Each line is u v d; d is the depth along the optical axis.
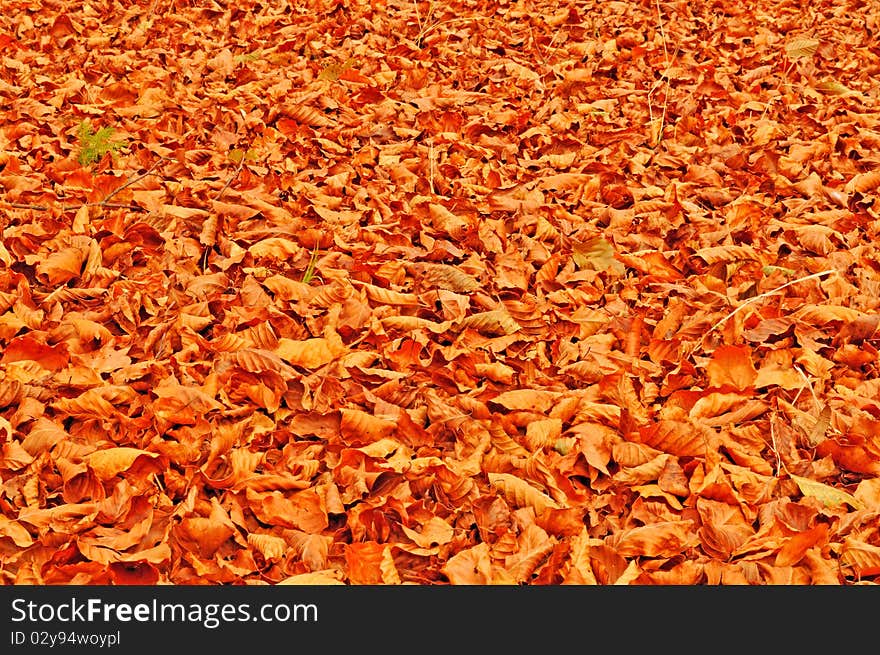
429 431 2.71
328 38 6.17
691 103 5.16
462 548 2.37
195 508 2.42
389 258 3.64
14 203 3.90
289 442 2.70
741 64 5.98
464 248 3.79
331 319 3.20
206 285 3.38
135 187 4.08
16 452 2.52
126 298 3.20
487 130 4.86
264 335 3.04
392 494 2.50
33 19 6.33
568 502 2.50
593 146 4.77
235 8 6.76
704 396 2.82
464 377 2.98
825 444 2.66
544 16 6.65
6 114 4.82
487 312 3.25
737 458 2.65
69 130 4.68
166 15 6.53
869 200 4.14
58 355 2.93
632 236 3.87
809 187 4.26
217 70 5.73
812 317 3.25
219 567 2.29
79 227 3.74
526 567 2.30
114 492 2.44
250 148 4.63
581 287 3.52
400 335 3.18
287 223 3.92
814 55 5.90
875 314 3.26
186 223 3.80
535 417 2.77
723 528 2.39
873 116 4.98
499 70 5.71
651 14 6.70
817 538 2.29
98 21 6.36
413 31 6.46
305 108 4.88
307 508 2.46
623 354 3.13
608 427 2.77
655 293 3.51
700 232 3.93
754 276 3.58
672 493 2.55
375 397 2.82
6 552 2.27
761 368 3.01
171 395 2.74
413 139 4.79
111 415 2.73
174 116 4.95
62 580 2.22
